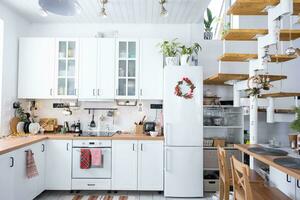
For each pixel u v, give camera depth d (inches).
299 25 139.8
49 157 152.3
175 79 153.5
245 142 166.1
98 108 177.5
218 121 167.0
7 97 155.1
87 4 147.3
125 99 168.6
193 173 151.3
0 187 103.5
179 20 174.1
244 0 87.4
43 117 176.9
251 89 119.8
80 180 152.3
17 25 164.6
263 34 110.2
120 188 152.8
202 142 151.9
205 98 167.5
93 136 154.6
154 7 151.0
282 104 171.3
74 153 152.7
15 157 116.6
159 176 153.5
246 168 73.7
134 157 153.6
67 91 165.6
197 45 164.4
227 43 179.5
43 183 149.5
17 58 165.5
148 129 169.8
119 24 181.5
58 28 180.7
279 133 174.7
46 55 165.8
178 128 151.9
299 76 173.9
